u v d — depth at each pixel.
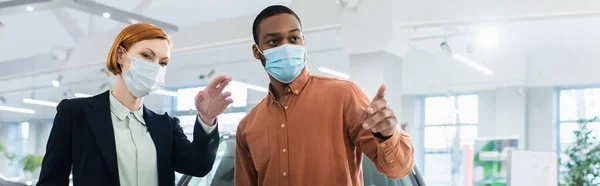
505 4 7.59
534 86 13.70
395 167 1.65
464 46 11.36
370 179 2.89
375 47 8.37
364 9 8.46
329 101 1.82
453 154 15.27
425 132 15.88
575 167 10.05
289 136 1.81
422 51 14.88
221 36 10.41
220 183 3.12
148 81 2.00
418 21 8.15
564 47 12.02
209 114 2.05
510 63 13.68
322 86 1.86
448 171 15.34
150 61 2.02
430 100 15.89
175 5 11.02
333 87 1.84
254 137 1.90
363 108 1.64
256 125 1.91
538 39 11.02
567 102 13.73
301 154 1.79
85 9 7.98
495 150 8.34
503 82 13.87
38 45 13.59
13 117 21.14
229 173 3.15
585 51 12.59
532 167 7.42
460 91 15.06
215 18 11.19
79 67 12.43
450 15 7.93
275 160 1.83
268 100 1.93
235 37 10.26
